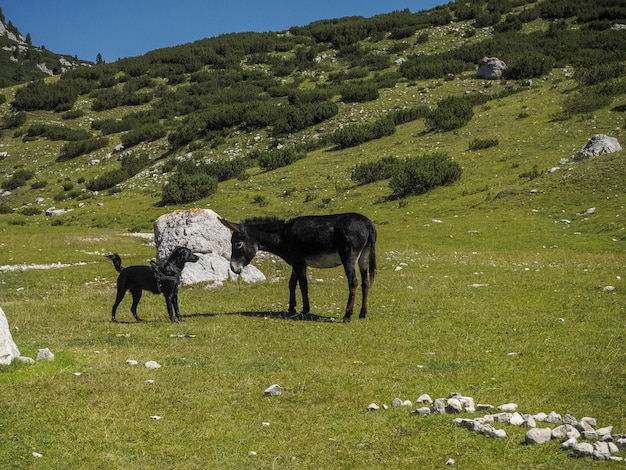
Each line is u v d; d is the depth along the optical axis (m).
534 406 8.60
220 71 119.44
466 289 19.20
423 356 11.62
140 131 94.69
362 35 123.25
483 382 9.81
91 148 95.12
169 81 120.00
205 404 8.94
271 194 59.09
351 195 53.41
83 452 7.34
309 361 11.39
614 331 12.96
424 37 113.62
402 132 70.94
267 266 26.06
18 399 9.02
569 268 23.36
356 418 8.34
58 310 18.06
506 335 13.11
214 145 83.81
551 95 69.94
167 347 12.67
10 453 7.26
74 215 63.75
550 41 94.88
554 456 6.79
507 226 37.06
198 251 24.03
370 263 15.84
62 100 118.19
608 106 60.34
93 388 9.53
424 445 7.34
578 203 39.38
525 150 54.66
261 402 9.05
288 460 7.11
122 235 45.69
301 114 83.44
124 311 17.83
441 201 46.56
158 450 7.41
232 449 7.42
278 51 125.75
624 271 21.88
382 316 15.74
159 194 66.62
